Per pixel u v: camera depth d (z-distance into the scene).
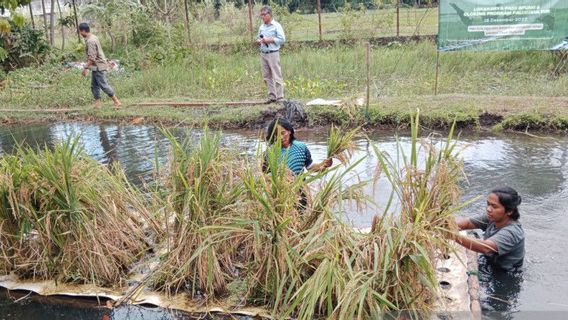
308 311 3.26
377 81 11.11
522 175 6.18
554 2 8.61
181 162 4.02
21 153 4.36
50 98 11.54
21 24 5.79
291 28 14.95
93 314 3.87
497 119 8.23
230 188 3.98
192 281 4.04
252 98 10.52
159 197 4.38
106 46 15.97
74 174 4.26
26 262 4.34
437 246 3.54
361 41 14.09
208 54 13.62
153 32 15.44
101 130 9.34
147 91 11.76
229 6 17.70
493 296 3.86
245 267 3.98
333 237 3.56
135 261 4.43
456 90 10.03
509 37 8.94
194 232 3.93
